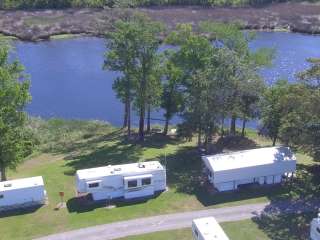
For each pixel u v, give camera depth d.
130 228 53.41
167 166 68.75
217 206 57.59
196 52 76.56
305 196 59.69
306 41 145.00
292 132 62.78
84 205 58.47
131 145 78.62
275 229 52.88
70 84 112.50
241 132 82.81
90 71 120.06
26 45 140.88
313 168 66.94
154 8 172.25
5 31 148.88
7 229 54.12
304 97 59.56
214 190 60.94
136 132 86.38
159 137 82.81
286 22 161.50
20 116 64.12
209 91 69.12
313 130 60.62
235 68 70.19
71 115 97.81
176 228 53.25
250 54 79.69
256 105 73.25
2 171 63.56
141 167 60.66
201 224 48.47
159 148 76.69
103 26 152.75
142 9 169.75
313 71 61.62
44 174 67.94
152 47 77.06
